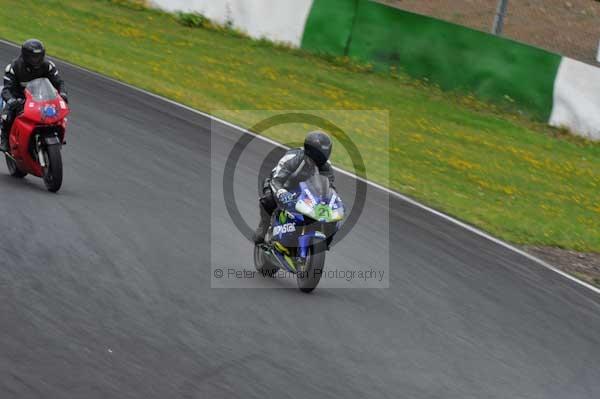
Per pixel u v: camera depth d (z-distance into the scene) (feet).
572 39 275.59
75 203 111.34
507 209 161.68
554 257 136.36
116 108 173.58
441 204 152.25
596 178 203.82
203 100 200.13
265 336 81.46
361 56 259.60
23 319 74.59
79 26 266.16
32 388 63.21
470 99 243.60
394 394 74.54
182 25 285.43
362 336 86.48
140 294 85.56
